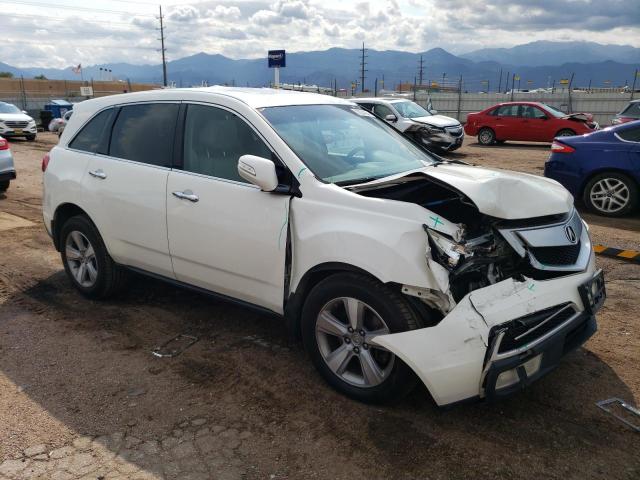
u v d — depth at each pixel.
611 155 8.02
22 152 18.45
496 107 20.38
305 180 3.35
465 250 2.84
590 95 30.56
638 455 2.79
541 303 2.88
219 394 3.39
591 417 3.10
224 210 3.64
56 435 3.00
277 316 3.62
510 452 2.81
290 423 3.08
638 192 7.93
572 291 3.03
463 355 2.73
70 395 3.40
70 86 56.00
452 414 3.14
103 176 4.46
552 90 35.66
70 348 4.02
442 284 2.76
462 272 2.83
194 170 3.90
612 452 2.81
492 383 2.73
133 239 4.30
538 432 2.97
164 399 3.34
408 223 2.90
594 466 2.71
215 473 2.69
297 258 3.33
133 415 3.18
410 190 3.71
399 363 2.97
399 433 2.97
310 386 3.45
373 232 2.97
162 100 4.25
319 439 2.94
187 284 4.12
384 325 3.00
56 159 4.95
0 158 9.69
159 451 2.86
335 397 3.32
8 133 22.47
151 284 5.30
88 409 3.25
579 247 3.31
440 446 2.87
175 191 3.92
